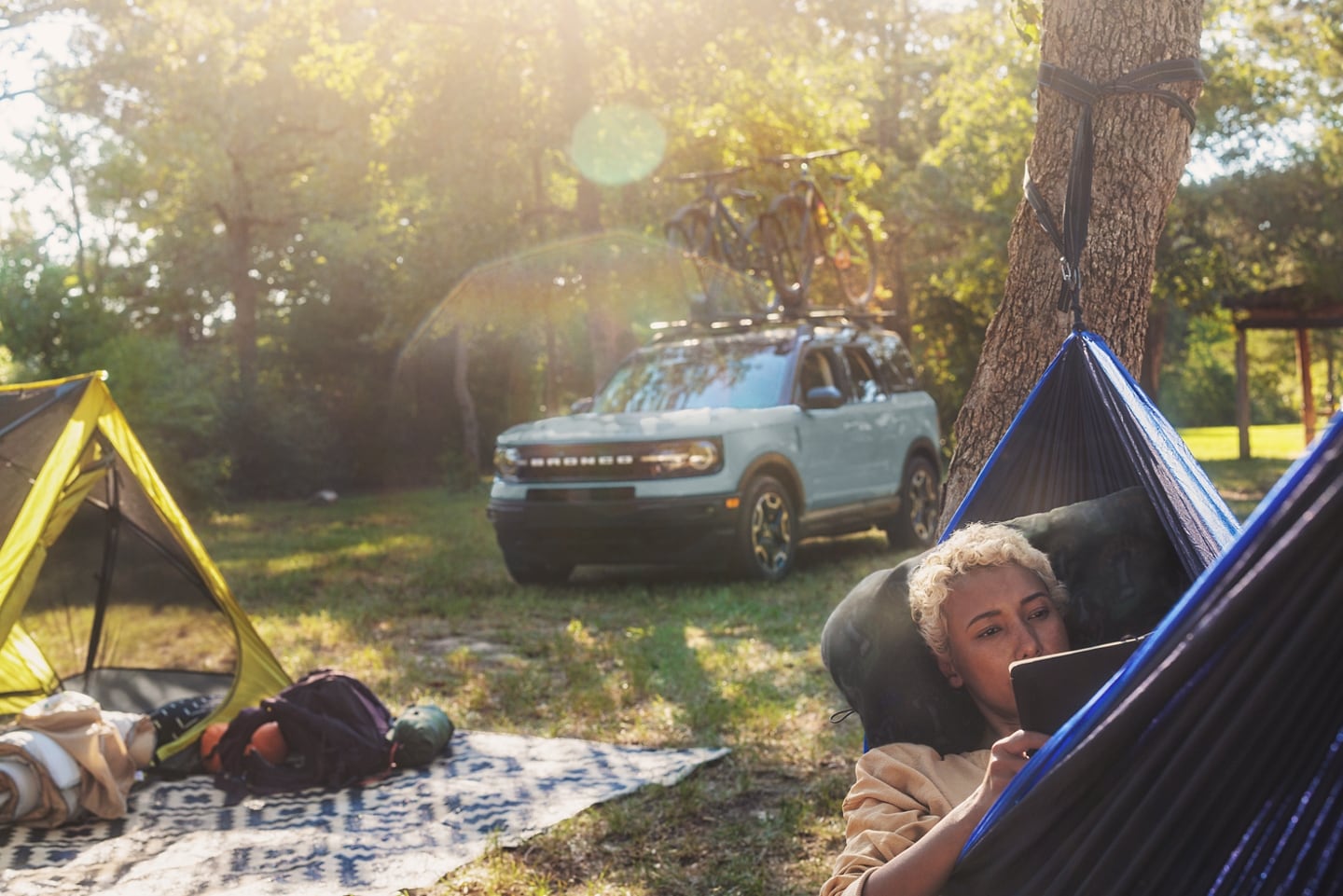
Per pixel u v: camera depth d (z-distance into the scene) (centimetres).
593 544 984
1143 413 273
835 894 201
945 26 2908
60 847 450
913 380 1277
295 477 2856
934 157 2305
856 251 1427
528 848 439
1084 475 293
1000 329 383
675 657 739
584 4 1731
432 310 2205
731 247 1288
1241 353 2475
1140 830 164
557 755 554
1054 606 216
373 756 529
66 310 2053
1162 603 242
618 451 971
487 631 885
